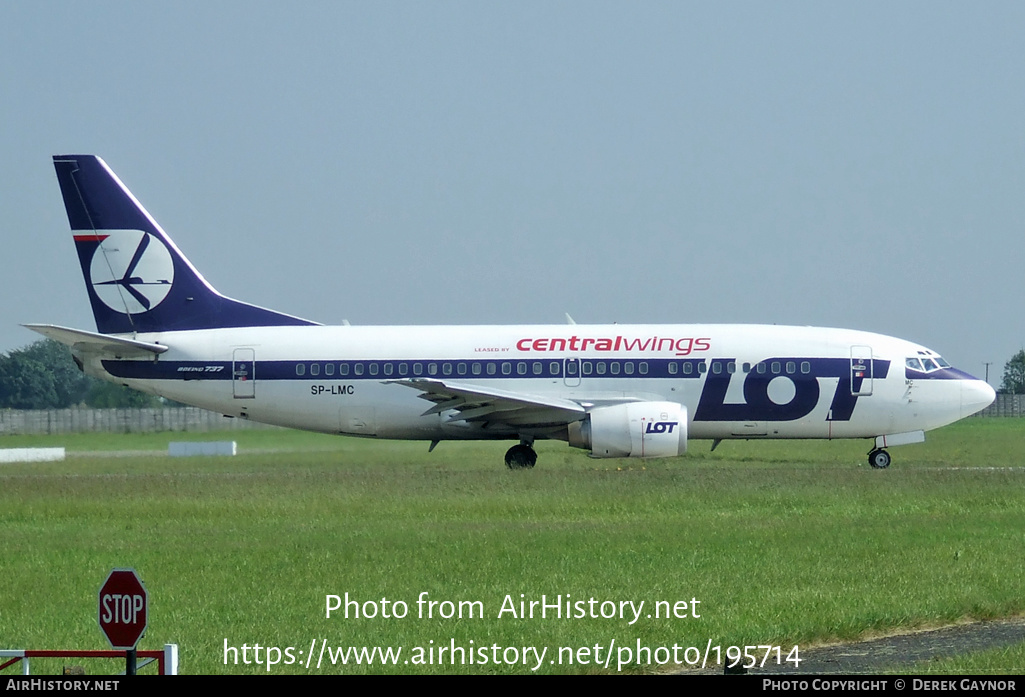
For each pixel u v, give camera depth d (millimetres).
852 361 120375
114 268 123438
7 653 37156
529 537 71438
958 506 86938
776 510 85312
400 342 121312
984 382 123562
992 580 57281
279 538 72500
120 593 35312
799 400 119938
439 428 121625
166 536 74188
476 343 120875
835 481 101062
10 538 73750
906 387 120500
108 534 75375
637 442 114688
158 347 120062
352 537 72500
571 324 123438
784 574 59406
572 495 93500
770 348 120500
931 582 56906
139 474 118250
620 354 119812
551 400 118125
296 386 120562
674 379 119500
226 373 120812
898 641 48000
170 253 123562
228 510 87375
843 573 59500
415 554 65750
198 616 51469
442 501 91000
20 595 55906
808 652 46469
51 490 100562
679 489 96250
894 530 73938
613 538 70875
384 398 120500
